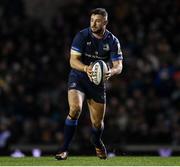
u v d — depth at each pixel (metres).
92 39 24.38
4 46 54.56
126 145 43.41
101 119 24.95
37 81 51.38
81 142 43.88
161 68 50.28
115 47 24.61
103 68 23.05
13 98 48.84
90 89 24.42
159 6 56.66
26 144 45.25
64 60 52.97
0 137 45.16
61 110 48.28
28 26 57.59
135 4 56.97
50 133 45.72
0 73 51.12
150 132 45.09
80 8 57.53
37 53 54.03
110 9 56.69
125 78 49.69
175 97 48.28
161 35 54.03
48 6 59.88
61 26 56.19
